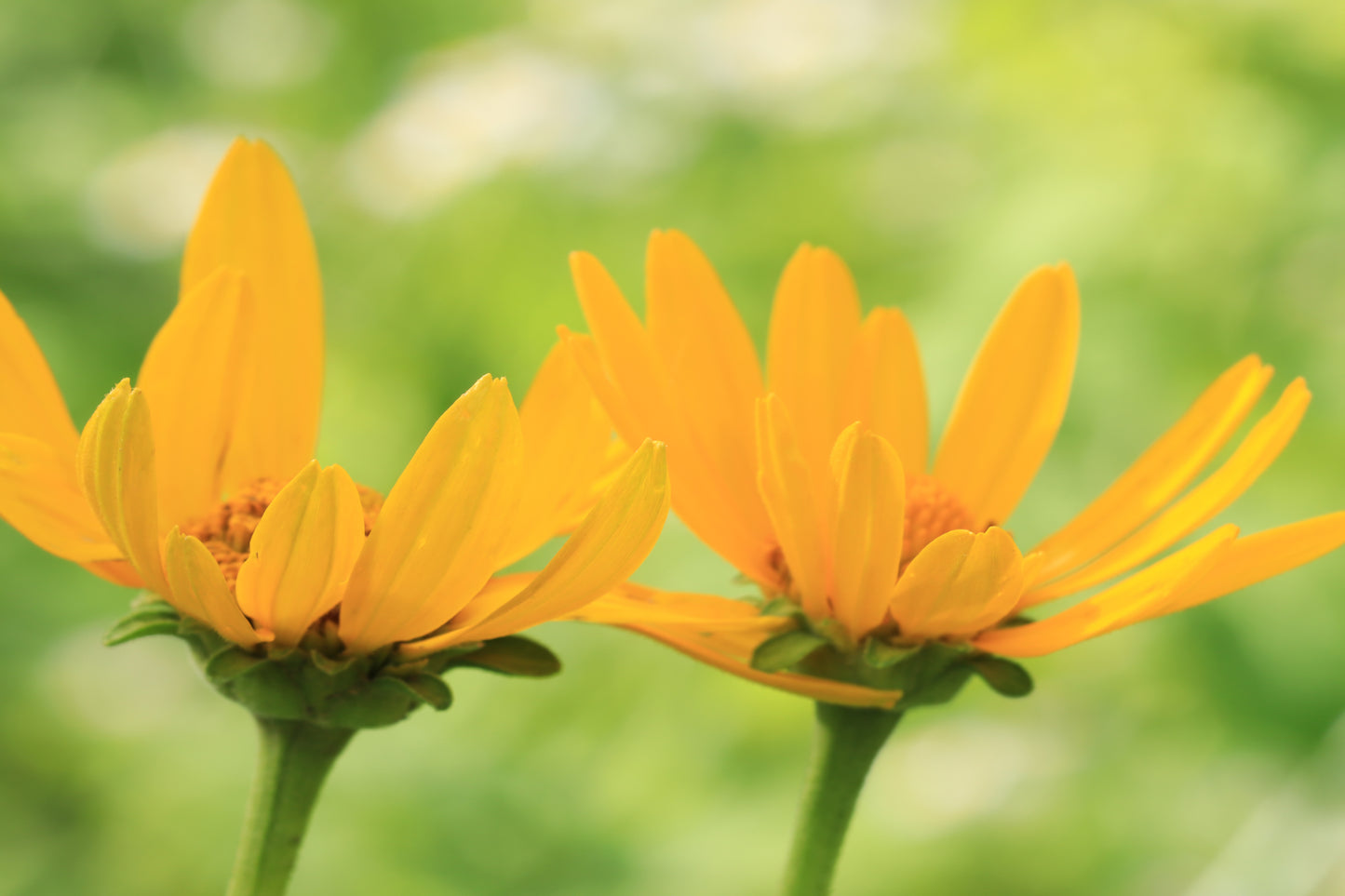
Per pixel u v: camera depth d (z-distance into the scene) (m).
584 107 0.92
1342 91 0.83
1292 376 0.83
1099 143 0.86
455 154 0.91
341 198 1.14
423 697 0.43
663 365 0.45
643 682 0.89
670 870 0.85
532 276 0.96
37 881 1.03
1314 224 0.81
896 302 0.93
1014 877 0.86
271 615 0.43
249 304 0.45
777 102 0.93
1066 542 0.46
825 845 0.45
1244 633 0.83
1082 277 0.84
